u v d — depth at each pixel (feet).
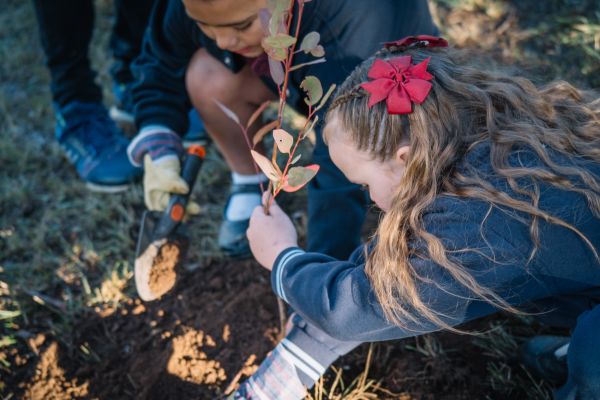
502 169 3.52
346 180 4.94
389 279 3.63
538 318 4.56
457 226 3.49
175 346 5.70
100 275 6.57
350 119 3.74
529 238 3.44
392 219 3.69
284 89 3.67
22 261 6.75
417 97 3.53
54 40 7.41
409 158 3.66
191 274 6.51
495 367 5.20
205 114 5.99
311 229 5.18
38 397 5.43
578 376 3.81
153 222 5.44
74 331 5.98
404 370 5.31
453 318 3.71
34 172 7.97
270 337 5.70
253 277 6.38
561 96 4.07
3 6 11.02
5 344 5.78
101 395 5.44
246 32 4.39
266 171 3.89
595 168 3.63
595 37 8.24
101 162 7.48
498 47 8.46
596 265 3.58
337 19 4.59
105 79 9.20
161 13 5.76
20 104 9.02
